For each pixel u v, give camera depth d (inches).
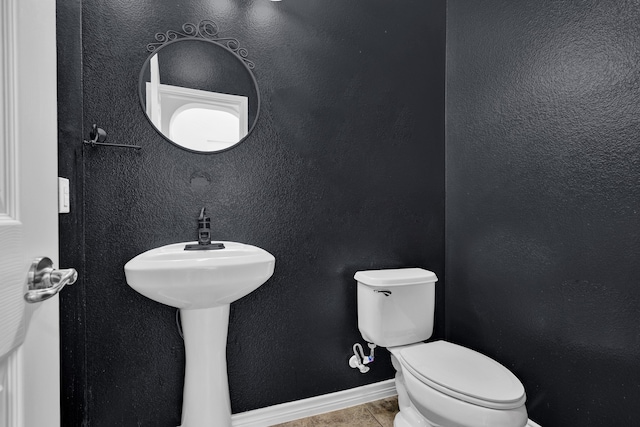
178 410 54.2
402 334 59.2
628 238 41.9
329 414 62.3
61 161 40.1
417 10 72.2
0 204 17.0
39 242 21.2
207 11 56.1
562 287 49.7
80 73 47.4
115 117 50.9
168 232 53.9
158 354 53.2
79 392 46.1
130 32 51.7
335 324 64.5
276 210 60.3
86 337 49.3
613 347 43.3
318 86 63.4
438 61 74.2
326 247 63.9
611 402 43.3
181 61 54.6
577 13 47.9
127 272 39.8
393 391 68.7
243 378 58.0
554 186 51.1
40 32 21.9
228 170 57.2
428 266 72.7
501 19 60.7
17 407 18.3
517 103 57.4
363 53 67.2
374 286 58.4
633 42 41.4
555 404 50.4
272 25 60.1
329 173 64.2
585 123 46.9
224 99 57.1
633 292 41.3
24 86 19.6
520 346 56.2
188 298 41.4
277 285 60.3
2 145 17.3
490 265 62.5
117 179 51.1
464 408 41.1
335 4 64.9
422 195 72.2
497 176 61.2
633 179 41.4
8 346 17.0
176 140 54.2
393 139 69.7
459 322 70.1
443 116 74.5
